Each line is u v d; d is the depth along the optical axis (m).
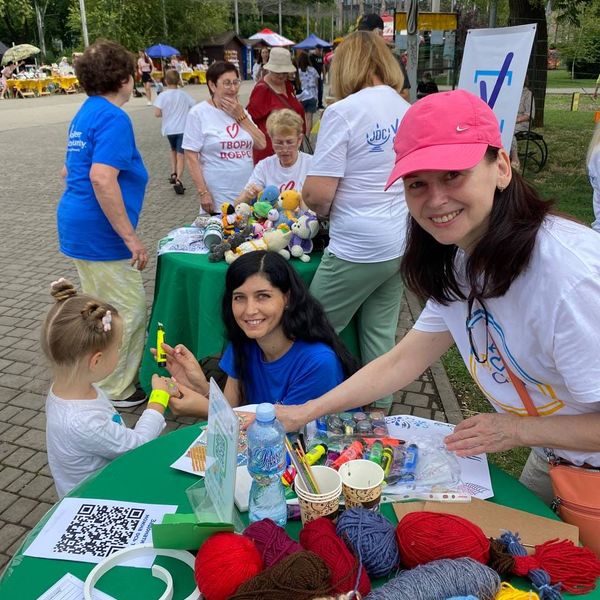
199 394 2.24
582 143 10.84
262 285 2.01
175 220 7.20
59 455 1.89
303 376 2.12
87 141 2.88
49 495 2.68
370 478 1.35
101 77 2.84
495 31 3.58
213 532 1.18
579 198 7.40
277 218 3.38
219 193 4.09
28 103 22.86
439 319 1.61
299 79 12.20
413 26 5.70
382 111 2.55
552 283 1.11
